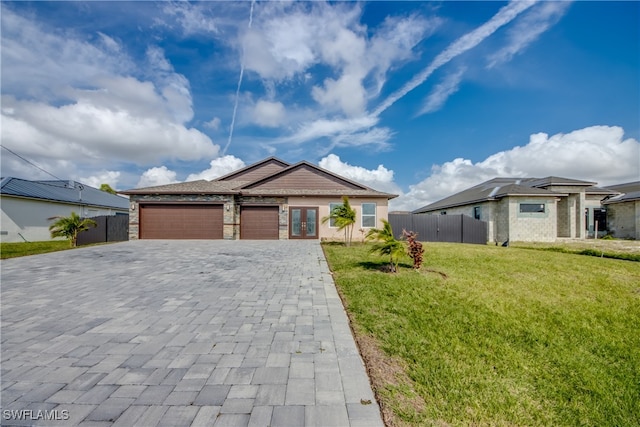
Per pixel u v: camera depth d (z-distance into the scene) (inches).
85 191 931.3
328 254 375.9
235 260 333.1
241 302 176.7
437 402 83.4
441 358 108.6
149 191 568.1
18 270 275.9
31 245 550.9
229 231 580.4
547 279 234.1
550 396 89.8
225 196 582.2
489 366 105.0
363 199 616.1
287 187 662.5
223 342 120.7
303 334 129.1
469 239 613.3
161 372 96.8
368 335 128.0
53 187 805.9
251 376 94.3
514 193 642.2
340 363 103.3
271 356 108.4
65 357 107.9
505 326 140.2
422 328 135.4
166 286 215.8
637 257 347.9
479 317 150.3
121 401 81.2
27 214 637.9
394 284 210.1
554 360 111.1
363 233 607.8
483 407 82.5
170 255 370.9
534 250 426.0
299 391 86.1
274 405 79.4
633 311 164.2
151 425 71.6
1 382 91.0
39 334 129.5
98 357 107.9
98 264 307.4
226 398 82.4
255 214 611.2
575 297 188.1
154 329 135.0
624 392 93.0
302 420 73.7
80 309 163.9
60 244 579.2
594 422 79.7
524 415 80.2
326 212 614.2
